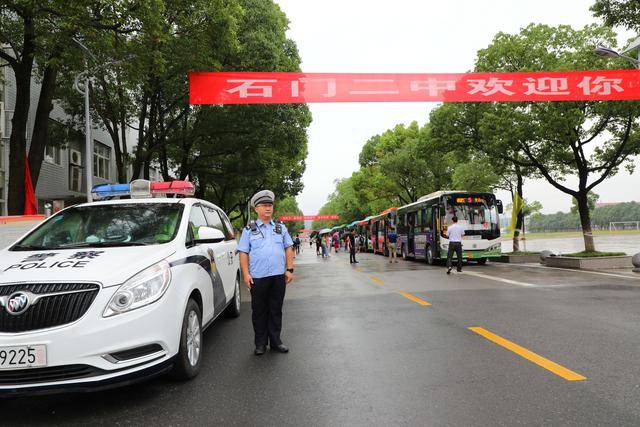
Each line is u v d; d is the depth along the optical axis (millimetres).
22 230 9969
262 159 25250
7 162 19250
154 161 27469
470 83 13344
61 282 3863
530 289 10500
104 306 3832
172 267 4512
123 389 4422
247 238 5648
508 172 23250
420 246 23078
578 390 4023
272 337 5637
